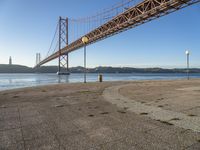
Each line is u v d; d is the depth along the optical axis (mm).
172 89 11359
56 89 11914
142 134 3607
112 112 5371
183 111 5422
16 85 23500
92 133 3699
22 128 4047
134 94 9195
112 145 3139
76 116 4973
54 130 3902
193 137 3432
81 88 12492
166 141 3264
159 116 4883
